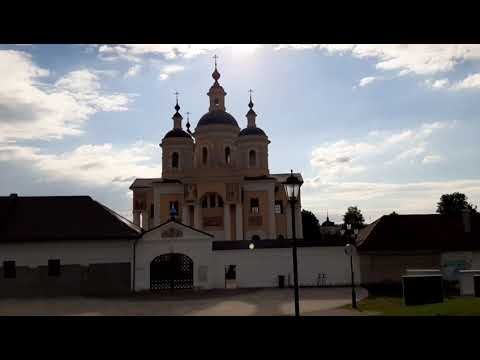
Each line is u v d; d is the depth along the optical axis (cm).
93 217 3988
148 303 3044
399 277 3981
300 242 4181
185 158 6500
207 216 5781
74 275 3756
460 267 3916
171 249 3906
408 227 4147
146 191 6731
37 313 2628
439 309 1875
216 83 6794
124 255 3844
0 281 3703
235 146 6359
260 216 5934
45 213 4022
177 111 6838
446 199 9388
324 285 4078
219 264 4106
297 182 1820
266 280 4103
